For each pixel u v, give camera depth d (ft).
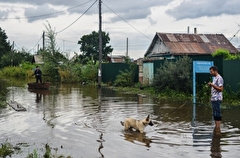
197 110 42.75
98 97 60.34
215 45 96.07
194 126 32.58
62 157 22.72
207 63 50.21
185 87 56.49
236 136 28.27
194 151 23.88
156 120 35.99
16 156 23.13
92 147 25.21
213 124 33.55
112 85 90.17
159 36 95.96
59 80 116.67
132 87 78.18
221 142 26.32
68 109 44.80
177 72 56.39
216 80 30.86
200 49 92.84
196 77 55.36
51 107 47.01
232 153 23.30
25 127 32.65
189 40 96.37
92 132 30.22
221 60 51.24
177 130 30.89
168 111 42.22
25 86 92.53
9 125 33.68
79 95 64.59
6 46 251.39
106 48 189.16
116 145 25.75
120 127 32.42
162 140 27.22
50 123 34.58
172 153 23.45
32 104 50.62
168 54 91.20
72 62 118.21
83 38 189.06
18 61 205.57
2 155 23.25
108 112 41.75
